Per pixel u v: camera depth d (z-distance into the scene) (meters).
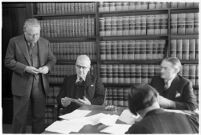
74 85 2.53
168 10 2.88
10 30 3.57
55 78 3.33
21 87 2.68
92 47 3.17
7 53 2.69
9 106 3.70
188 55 2.86
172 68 2.27
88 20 3.12
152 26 2.95
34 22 2.55
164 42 2.94
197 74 2.86
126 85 3.19
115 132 1.51
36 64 2.71
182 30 2.85
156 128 1.12
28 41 2.66
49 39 3.29
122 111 1.98
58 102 2.52
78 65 2.50
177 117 1.21
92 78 2.58
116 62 3.21
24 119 2.76
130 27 3.00
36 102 2.77
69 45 3.23
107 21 3.05
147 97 1.20
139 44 3.00
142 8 2.99
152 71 3.00
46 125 3.35
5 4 3.51
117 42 3.06
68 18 3.40
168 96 2.30
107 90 3.18
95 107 2.13
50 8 3.24
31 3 3.34
